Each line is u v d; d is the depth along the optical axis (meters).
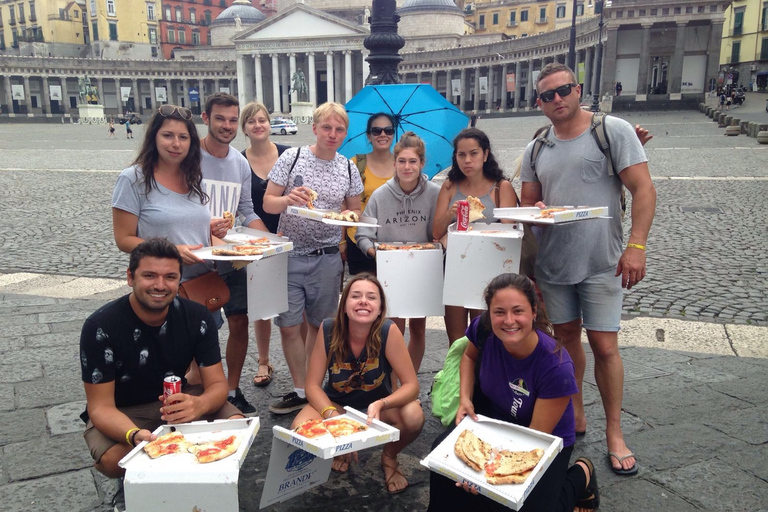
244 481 3.20
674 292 6.57
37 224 10.88
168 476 2.23
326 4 77.81
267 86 79.00
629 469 3.23
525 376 2.78
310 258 4.00
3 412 3.92
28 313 6.02
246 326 3.94
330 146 3.92
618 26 45.84
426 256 3.70
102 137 38.72
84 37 86.88
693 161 17.36
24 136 40.12
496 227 3.68
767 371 4.52
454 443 2.60
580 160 3.31
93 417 2.70
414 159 3.86
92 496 3.03
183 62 77.81
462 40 74.69
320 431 2.61
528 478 2.31
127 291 6.87
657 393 4.18
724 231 9.43
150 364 2.85
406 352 3.25
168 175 3.44
